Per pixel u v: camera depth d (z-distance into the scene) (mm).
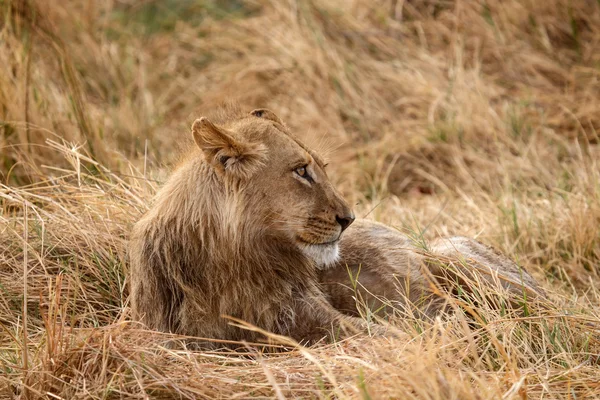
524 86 17422
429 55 18219
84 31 19031
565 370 7816
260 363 7766
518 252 12164
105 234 10273
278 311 8664
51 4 18453
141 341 8070
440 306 9438
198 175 8484
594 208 12305
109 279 9914
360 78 17719
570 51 18031
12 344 8789
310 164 8602
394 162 15766
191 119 9422
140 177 11242
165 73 19312
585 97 16641
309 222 8508
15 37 14039
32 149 12414
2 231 10508
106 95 18031
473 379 7484
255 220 8469
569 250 12203
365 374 7273
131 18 20969
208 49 19781
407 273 9516
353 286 9461
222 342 8453
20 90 12805
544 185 14211
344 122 17406
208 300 8484
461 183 15289
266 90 18281
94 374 7621
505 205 13164
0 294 9656
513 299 9055
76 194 10859
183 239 8461
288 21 19078
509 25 18438
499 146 15086
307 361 7934
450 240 10242
